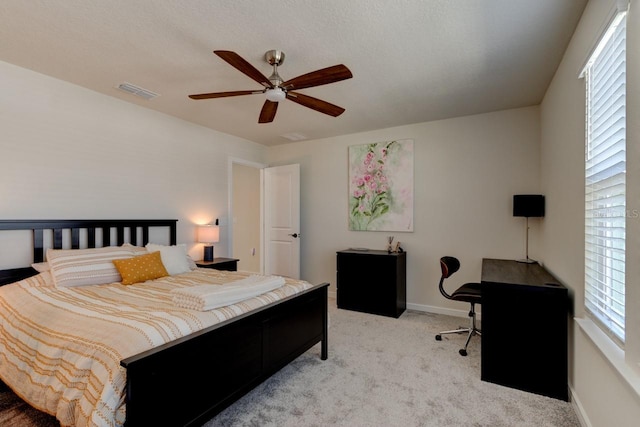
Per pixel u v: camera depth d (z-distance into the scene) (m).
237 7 1.86
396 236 4.35
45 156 2.81
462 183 3.92
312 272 5.05
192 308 1.92
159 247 3.29
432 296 4.10
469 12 1.91
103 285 2.61
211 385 1.70
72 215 2.98
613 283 1.57
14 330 1.94
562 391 2.16
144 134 3.57
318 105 2.55
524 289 2.28
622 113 1.43
